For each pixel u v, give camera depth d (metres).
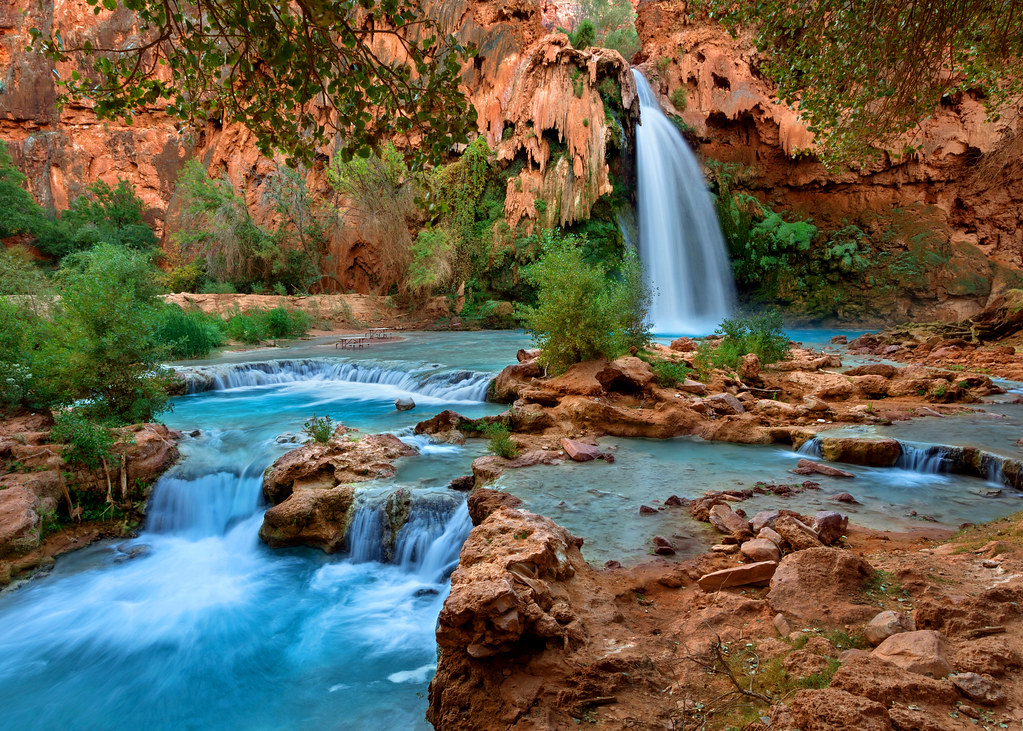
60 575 8.12
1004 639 3.63
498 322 35.12
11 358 12.16
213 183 41.16
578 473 8.77
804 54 8.47
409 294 37.91
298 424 13.16
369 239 41.22
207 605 7.19
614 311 13.28
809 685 3.39
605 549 5.97
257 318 29.31
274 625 6.71
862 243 38.41
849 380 13.70
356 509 8.47
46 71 48.16
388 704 5.28
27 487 8.81
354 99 4.38
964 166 38.12
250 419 13.86
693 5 9.05
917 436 9.95
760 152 42.22
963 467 8.84
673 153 41.22
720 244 41.28
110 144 49.47
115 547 9.05
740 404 12.09
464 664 4.04
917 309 36.06
